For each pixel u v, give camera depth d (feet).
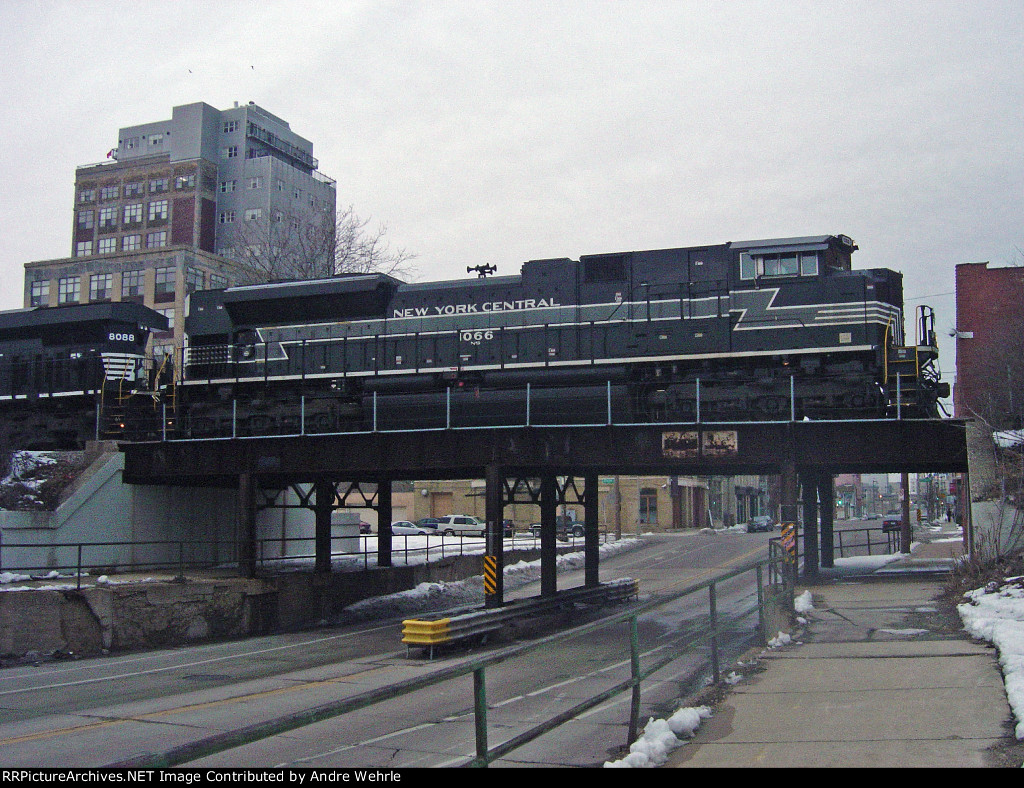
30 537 83.25
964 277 112.16
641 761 27.27
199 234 286.87
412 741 36.09
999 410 98.02
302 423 85.92
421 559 128.77
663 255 89.25
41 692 52.75
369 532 198.18
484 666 20.94
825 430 74.43
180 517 101.45
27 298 261.44
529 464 77.92
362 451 83.61
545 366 89.61
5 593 66.95
